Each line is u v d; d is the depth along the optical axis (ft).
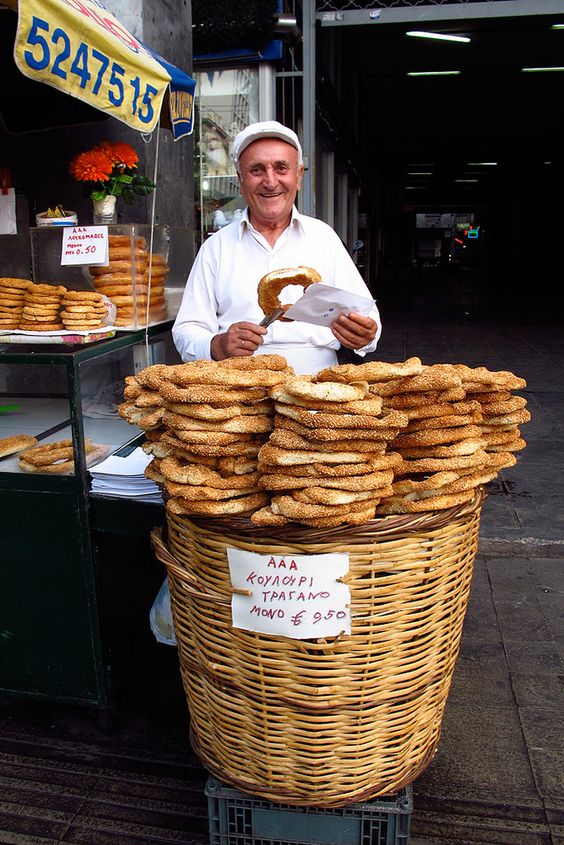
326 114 28.35
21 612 7.51
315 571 4.87
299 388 4.84
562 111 59.67
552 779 7.16
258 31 17.30
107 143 9.09
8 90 10.21
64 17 6.30
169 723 8.03
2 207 9.62
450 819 6.68
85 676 7.57
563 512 13.33
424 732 5.85
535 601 10.56
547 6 17.13
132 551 8.21
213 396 5.04
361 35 36.27
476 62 42.98
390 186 111.75
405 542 4.89
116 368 8.20
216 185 19.47
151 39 11.61
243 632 5.24
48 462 7.14
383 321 40.83
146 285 8.73
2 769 7.34
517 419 5.65
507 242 112.16
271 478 4.89
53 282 8.72
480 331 36.09
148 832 6.57
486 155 88.02
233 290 8.25
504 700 8.36
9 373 8.75
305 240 8.23
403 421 4.89
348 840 5.98
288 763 5.55
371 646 5.12
